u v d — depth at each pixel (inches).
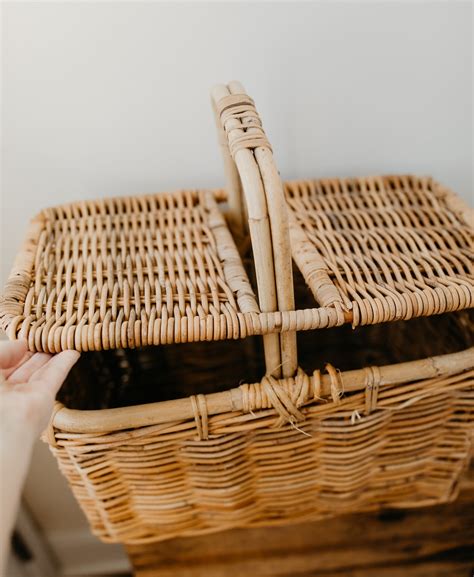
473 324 26.6
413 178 29.4
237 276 21.7
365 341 35.2
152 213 27.5
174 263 23.4
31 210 31.8
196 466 22.5
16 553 42.3
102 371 31.8
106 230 26.1
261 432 21.8
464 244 23.7
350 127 31.3
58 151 30.2
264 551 30.4
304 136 31.3
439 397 22.5
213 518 25.6
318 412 21.2
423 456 25.1
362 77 29.8
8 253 32.9
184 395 34.1
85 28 27.0
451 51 29.4
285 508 26.0
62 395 25.5
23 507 42.4
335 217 26.5
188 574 30.7
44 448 39.3
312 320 18.9
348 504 26.3
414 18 28.2
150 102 29.4
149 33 27.5
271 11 27.5
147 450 21.3
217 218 26.5
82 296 21.1
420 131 31.8
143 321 19.3
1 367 18.3
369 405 21.5
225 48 28.2
